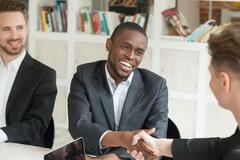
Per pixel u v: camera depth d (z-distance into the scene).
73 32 4.05
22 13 2.12
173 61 3.69
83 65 2.06
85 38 4.00
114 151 1.83
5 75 2.15
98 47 3.97
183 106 3.71
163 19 3.74
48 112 2.12
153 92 1.99
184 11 3.96
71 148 1.44
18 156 1.63
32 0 4.15
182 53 3.65
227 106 1.06
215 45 1.02
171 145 1.55
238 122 1.07
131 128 1.95
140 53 1.90
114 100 1.99
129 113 1.96
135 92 1.99
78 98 1.95
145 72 2.06
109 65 1.96
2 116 2.12
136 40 1.87
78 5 4.06
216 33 1.04
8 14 2.07
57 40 4.13
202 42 3.58
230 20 3.75
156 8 3.71
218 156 1.42
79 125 1.81
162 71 3.74
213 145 1.45
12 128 1.94
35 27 4.20
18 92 2.12
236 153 1.12
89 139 1.75
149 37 3.75
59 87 4.19
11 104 2.11
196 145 1.49
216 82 1.05
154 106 1.99
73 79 2.04
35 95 2.13
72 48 4.08
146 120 1.98
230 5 3.73
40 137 2.09
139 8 3.97
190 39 3.63
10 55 2.12
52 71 2.20
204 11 3.87
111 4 4.11
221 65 1.01
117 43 1.89
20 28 2.11
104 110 1.95
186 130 3.73
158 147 1.57
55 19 4.14
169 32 3.79
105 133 1.73
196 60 3.60
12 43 2.09
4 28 2.08
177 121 3.75
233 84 1.01
